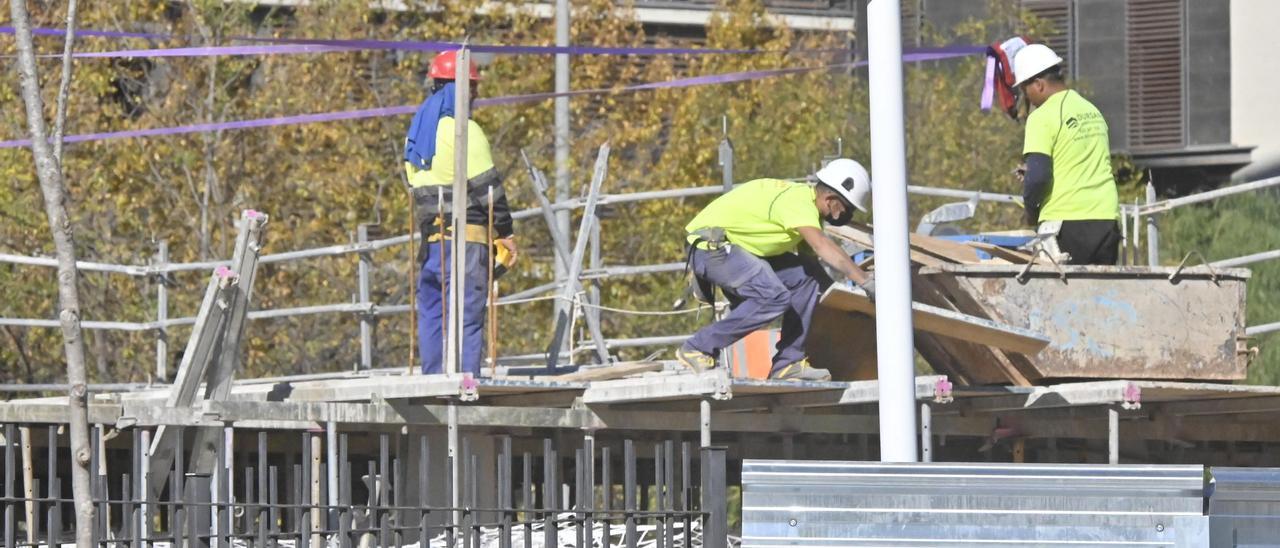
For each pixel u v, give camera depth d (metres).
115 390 45.81
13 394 58.25
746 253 27.28
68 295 15.06
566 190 58.75
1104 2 85.75
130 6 64.94
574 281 35.09
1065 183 29.08
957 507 18.34
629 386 25.73
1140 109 85.44
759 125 73.00
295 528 23.98
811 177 38.28
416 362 63.50
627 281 65.94
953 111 73.06
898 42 20.84
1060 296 27.36
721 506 21.05
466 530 21.30
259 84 71.12
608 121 73.81
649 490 34.12
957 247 29.09
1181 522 18.16
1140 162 85.44
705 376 24.84
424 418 25.50
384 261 64.19
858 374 29.30
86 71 64.12
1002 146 72.25
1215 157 84.25
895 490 18.41
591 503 21.56
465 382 24.70
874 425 29.30
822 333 29.16
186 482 23.84
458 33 71.19
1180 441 33.12
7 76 62.94
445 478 27.19
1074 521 18.27
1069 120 29.02
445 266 28.41
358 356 63.44
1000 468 18.38
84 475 15.27
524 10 72.50
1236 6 84.75
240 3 66.38
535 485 34.97
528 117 70.69
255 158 67.19
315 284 64.00
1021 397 27.56
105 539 21.62
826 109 73.81
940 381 25.91
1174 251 61.34
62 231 14.99
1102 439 31.67
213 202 66.38
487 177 28.61
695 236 27.62
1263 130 84.00
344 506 21.22
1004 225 68.94
